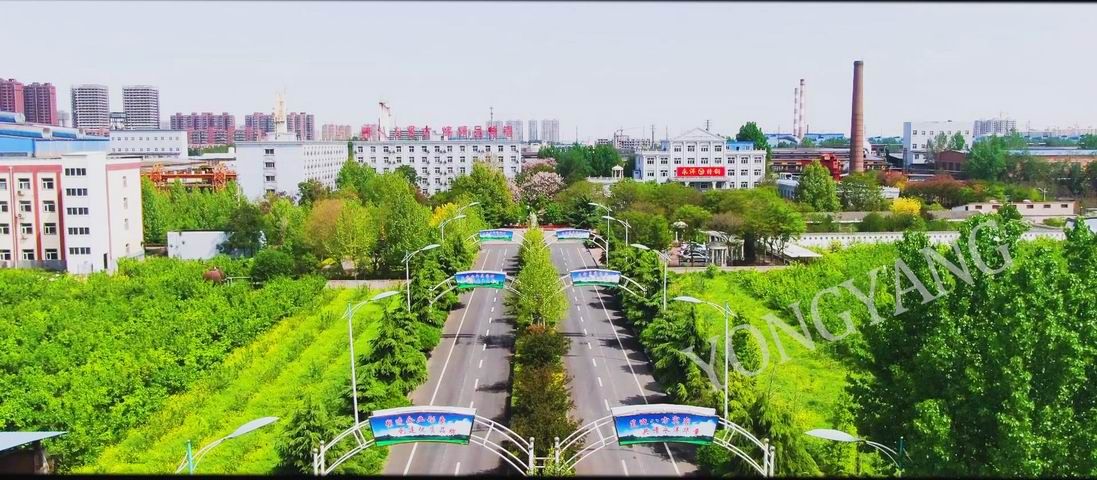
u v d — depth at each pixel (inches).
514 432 1558.8
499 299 3304.6
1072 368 1248.8
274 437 1764.3
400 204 3646.7
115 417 1796.3
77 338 2351.1
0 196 3698.3
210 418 1881.2
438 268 3004.4
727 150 6673.2
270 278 3297.2
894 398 1464.1
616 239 3740.2
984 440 1299.2
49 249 3732.8
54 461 1641.2
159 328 2460.6
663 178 6614.2
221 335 2491.4
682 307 2369.6
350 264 3954.2
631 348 2554.1
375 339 2086.6
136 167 4087.1
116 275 3437.5
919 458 1256.8
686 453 1728.6
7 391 1886.1
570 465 1507.1
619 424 1341.0
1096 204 5831.7
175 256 3917.3
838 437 1428.4
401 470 1636.3
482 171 5492.1
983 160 6884.8
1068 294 1366.9
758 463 1423.5
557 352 2132.1
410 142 7249.0
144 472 1584.6
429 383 2204.7
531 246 3415.4
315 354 2399.1
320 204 3784.5
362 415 1781.5
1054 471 1230.3
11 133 5339.6
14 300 2955.2
